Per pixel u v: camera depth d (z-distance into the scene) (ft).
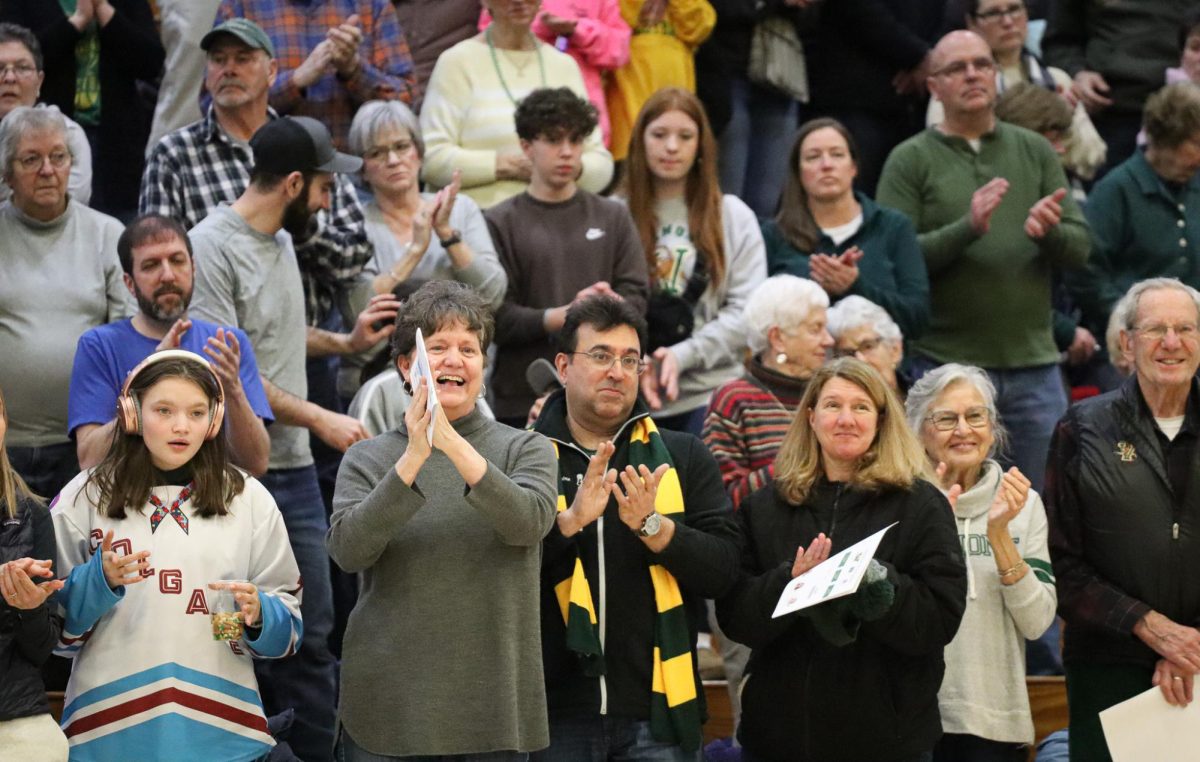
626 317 47.21
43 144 55.67
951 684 50.01
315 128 55.42
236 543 44.04
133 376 43.73
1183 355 49.70
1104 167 85.71
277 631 43.06
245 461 50.21
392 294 58.08
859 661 46.19
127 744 42.29
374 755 41.63
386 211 62.59
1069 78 84.58
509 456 42.88
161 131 71.61
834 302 65.26
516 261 62.75
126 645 42.73
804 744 46.26
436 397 39.65
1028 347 70.08
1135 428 50.65
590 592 45.85
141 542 43.29
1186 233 73.92
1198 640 48.44
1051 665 61.36
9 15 72.59
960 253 69.41
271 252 55.31
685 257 65.26
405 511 40.24
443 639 41.55
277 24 69.26
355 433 54.60
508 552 42.19
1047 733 57.98
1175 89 73.56
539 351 61.87
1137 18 85.15
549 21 71.67
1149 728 48.73
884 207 68.33
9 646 41.47
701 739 46.24
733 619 46.39
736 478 55.06
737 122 78.18
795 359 56.65
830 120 67.72
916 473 47.62
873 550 43.01
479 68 69.00
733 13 77.00
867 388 47.47
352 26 67.46
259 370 54.65
